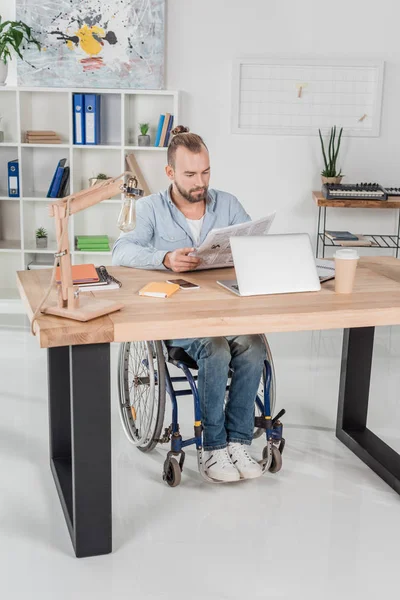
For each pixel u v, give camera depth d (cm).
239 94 484
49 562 210
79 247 478
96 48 465
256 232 251
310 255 237
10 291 501
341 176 479
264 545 220
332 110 489
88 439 205
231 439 261
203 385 249
